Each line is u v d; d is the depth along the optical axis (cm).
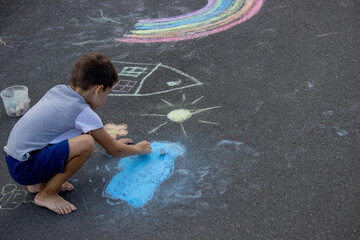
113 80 260
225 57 431
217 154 303
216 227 245
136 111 359
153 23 524
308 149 299
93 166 301
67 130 251
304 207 253
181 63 428
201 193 271
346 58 411
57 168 250
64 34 509
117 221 256
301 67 402
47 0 606
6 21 549
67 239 246
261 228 242
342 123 323
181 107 359
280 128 323
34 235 250
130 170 295
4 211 268
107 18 545
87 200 272
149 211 261
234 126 330
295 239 233
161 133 330
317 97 356
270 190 268
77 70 250
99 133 262
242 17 514
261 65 411
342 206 252
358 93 357
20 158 246
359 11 499
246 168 288
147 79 405
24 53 471
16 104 361
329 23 478
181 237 241
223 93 373
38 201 264
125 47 470
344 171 278
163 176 288
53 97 256
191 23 515
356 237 232
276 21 495
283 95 362
